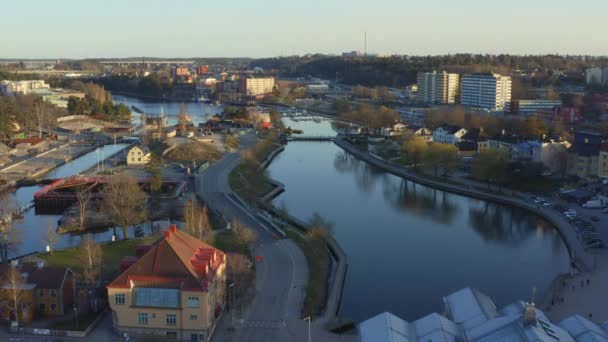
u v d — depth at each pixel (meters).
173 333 145.75
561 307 170.00
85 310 159.62
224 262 165.62
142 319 146.38
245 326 153.38
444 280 199.62
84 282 167.00
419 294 187.62
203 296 143.62
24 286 154.50
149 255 151.00
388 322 126.00
